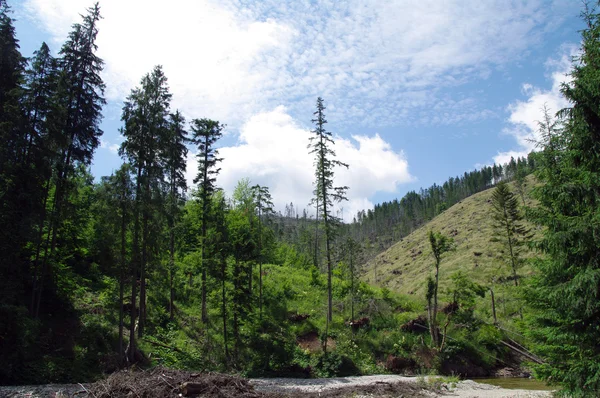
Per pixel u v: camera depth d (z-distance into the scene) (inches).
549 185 496.7
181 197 1275.8
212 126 1246.9
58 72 986.7
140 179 891.4
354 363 1070.4
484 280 2358.5
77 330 913.5
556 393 551.2
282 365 1010.7
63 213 948.0
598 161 474.6
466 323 1241.4
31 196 892.0
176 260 1422.2
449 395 725.3
